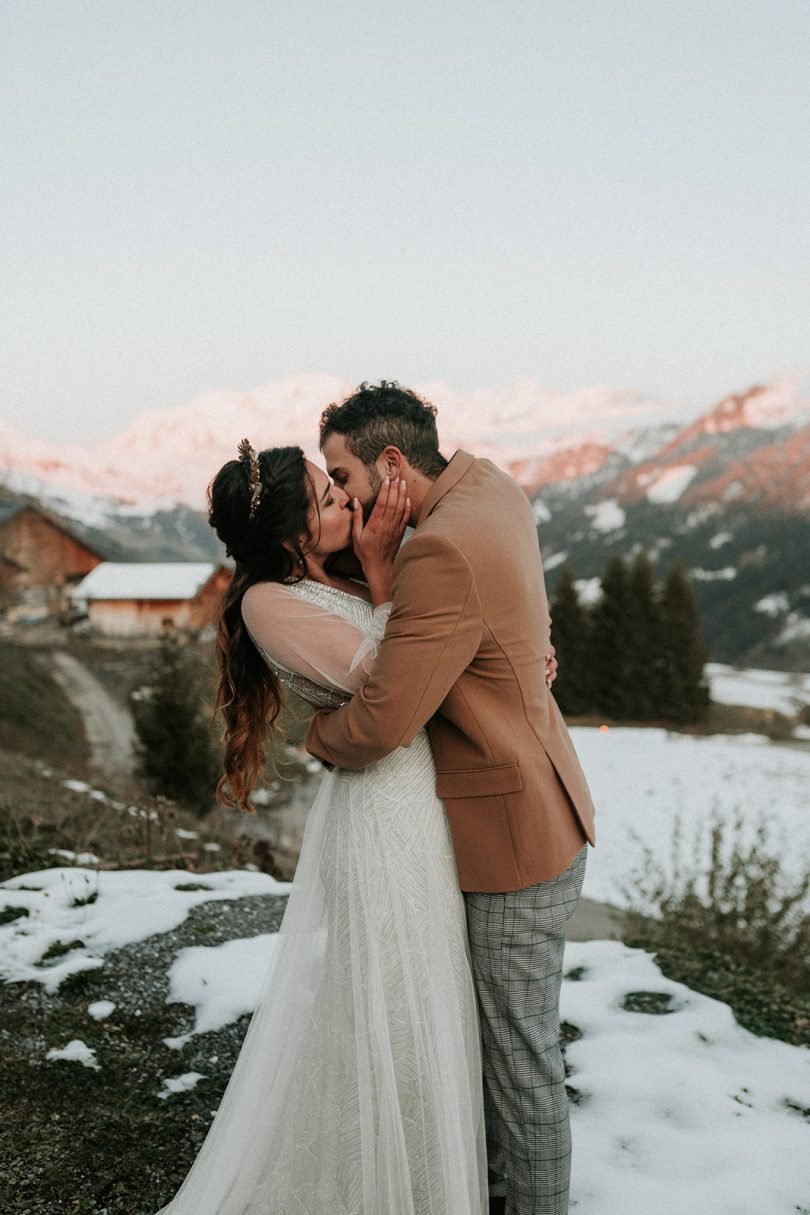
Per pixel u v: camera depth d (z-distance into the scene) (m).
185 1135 2.49
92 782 13.09
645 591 44.53
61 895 4.16
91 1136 2.45
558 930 1.95
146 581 51.25
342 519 2.09
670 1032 3.22
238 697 2.24
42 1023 3.02
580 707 45.12
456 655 1.76
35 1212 2.16
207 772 13.29
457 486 1.95
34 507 52.56
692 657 44.03
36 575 51.88
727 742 34.12
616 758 29.22
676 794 23.33
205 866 5.27
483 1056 2.01
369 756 1.84
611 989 3.61
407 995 1.88
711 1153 2.48
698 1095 2.78
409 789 1.95
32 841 5.21
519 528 1.91
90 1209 2.19
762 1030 3.33
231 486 2.05
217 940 3.73
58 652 43.88
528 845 1.87
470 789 1.90
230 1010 3.13
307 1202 1.95
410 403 2.05
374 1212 1.84
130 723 28.12
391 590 1.96
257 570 2.12
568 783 1.93
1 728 21.41
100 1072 2.75
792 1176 2.39
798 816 20.20
